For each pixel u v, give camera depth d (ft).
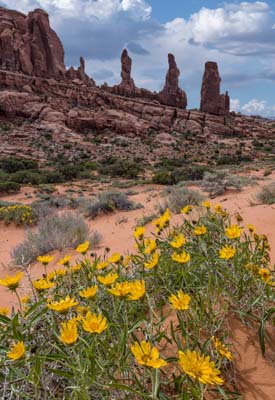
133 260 8.42
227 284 7.27
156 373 4.21
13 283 6.11
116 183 116.16
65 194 92.43
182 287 6.98
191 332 5.96
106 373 4.72
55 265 21.15
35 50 316.81
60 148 206.80
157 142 255.09
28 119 244.01
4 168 147.33
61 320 6.48
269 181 60.44
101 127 258.37
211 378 3.86
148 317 6.77
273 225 19.76
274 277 7.79
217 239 9.04
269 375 5.67
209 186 53.67
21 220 39.99
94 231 30.45
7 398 4.99
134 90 359.25
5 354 5.57
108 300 7.07
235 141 282.77
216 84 332.60
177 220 25.35
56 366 5.33
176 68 357.20
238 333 6.44
